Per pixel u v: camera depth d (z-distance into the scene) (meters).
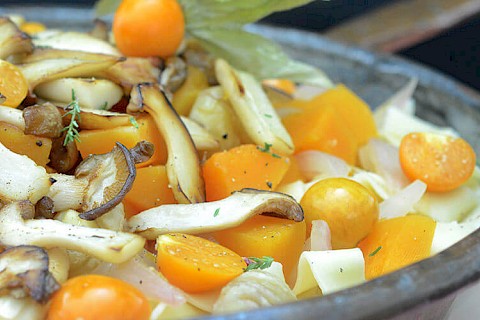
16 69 0.25
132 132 0.25
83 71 0.26
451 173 0.28
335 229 0.25
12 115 0.24
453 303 0.25
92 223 0.23
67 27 0.39
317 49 0.38
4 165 0.23
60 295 0.21
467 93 0.35
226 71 0.28
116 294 0.21
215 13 0.29
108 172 0.24
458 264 0.21
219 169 0.26
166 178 0.25
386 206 0.27
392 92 0.37
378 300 0.20
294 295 0.23
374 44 0.40
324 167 0.28
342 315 0.20
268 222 0.24
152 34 0.28
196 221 0.24
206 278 0.22
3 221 0.22
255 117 0.27
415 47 0.49
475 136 0.33
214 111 0.28
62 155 0.25
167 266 0.22
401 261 0.25
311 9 0.49
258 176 0.26
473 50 0.48
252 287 0.22
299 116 0.29
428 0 0.43
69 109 0.25
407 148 0.28
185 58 0.29
